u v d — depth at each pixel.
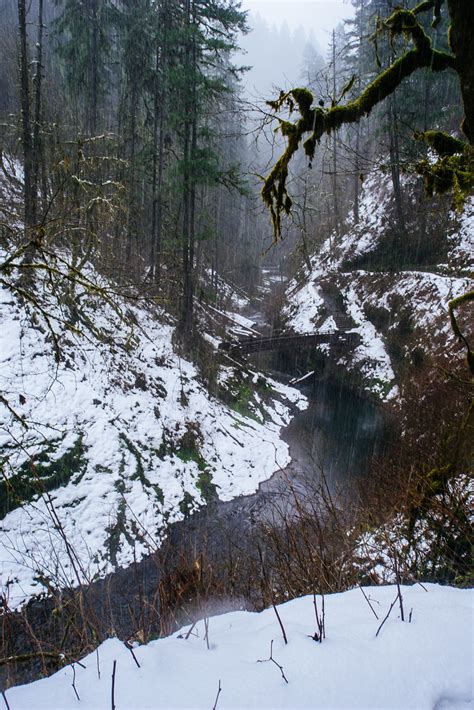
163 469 11.59
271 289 36.81
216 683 1.55
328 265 27.84
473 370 4.26
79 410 10.77
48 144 14.98
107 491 9.99
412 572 3.70
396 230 23.80
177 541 9.71
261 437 15.52
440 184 4.01
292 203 4.17
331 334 21.66
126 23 18.84
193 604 3.21
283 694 1.45
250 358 22.64
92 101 19.73
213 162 15.13
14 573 7.77
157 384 13.70
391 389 18.02
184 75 14.10
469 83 2.55
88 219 11.05
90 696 1.54
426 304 18.64
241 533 9.70
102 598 6.85
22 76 12.37
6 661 2.68
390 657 1.58
